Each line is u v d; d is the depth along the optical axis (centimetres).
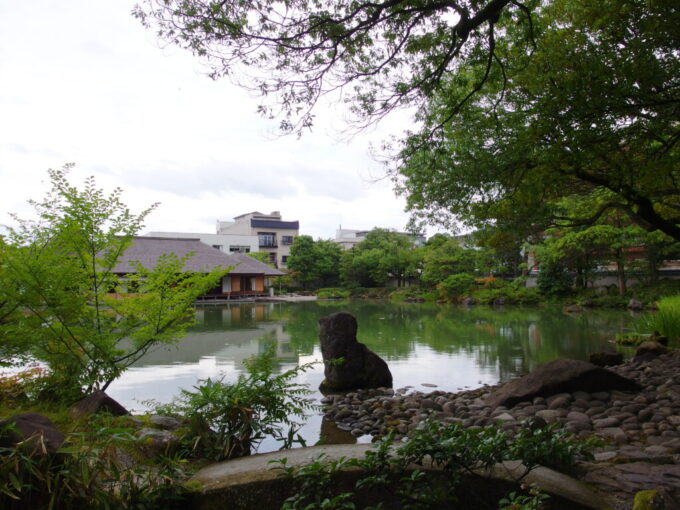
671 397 513
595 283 2600
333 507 208
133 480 224
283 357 886
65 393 430
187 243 3069
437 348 1020
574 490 242
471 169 603
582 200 965
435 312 2028
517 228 741
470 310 2136
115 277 482
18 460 184
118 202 474
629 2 471
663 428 407
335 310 2161
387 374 716
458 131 634
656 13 449
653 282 2194
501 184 627
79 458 206
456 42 530
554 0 596
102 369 474
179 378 687
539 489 226
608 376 543
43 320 428
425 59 546
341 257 4231
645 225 712
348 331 716
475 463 242
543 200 720
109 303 479
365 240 4384
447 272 3156
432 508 225
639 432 411
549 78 507
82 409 381
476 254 3005
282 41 468
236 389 368
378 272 3884
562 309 2119
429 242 3900
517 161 565
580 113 464
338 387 686
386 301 3122
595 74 441
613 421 436
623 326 1375
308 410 565
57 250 467
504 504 221
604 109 452
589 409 486
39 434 206
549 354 930
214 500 243
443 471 238
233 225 5488
